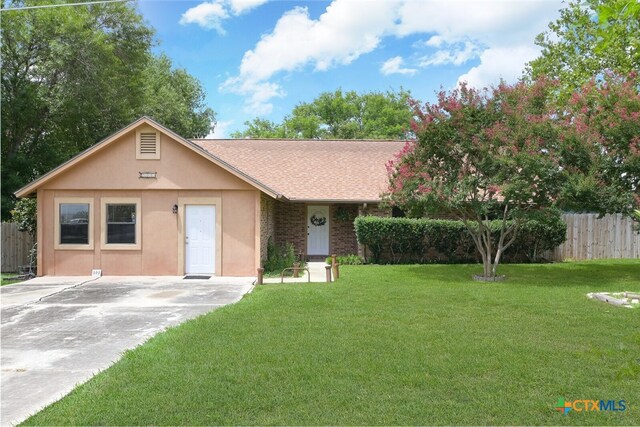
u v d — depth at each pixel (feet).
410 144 45.91
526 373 16.90
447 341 21.16
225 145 73.67
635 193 42.19
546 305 29.76
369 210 61.16
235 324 24.76
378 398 14.76
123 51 95.86
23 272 51.11
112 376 17.01
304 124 147.02
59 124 87.45
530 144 38.04
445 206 42.47
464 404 14.29
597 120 42.86
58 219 47.34
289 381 16.25
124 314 28.89
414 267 52.01
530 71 75.56
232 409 14.10
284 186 61.36
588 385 15.84
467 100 41.75
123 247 47.16
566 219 61.31
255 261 47.11
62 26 77.77
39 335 23.86
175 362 18.45
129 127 46.32
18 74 81.35
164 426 13.11
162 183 47.03
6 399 15.39
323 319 25.91
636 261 57.82
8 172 77.00
